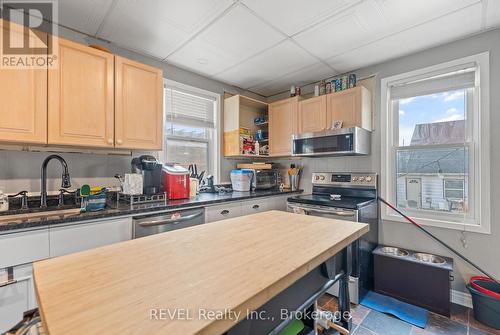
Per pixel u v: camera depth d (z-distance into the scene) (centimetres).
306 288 108
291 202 254
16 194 167
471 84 210
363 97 249
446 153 223
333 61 255
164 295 55
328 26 194
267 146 335
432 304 197
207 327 45
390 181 253
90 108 180
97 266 71
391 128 254
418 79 234
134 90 204
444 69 219
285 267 71
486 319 178
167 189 221
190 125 289
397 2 166
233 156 318
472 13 176
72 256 79
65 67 169
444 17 181
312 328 141
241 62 259
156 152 257
